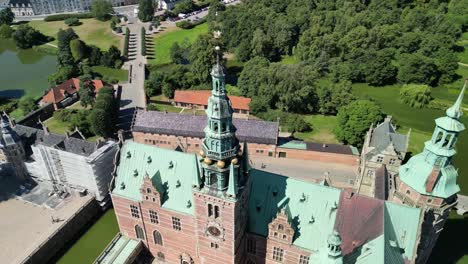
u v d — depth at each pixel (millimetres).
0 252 78375
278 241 64000
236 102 129875
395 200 66000
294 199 64188
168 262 79625
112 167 91688
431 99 141875
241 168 56812
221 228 60625
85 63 173375
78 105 136375
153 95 143750
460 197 92438
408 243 58344
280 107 129125
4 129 91438
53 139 96750
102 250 82562
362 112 106625
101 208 91938
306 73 130750
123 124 124250
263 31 180250
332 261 51469
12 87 157250
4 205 91000
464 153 112188
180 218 69250
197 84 149375
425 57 150125
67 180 93062
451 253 78188
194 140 110250
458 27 189750
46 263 79188
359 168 97750
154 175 70625
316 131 121125
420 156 61719
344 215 61000
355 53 156125
